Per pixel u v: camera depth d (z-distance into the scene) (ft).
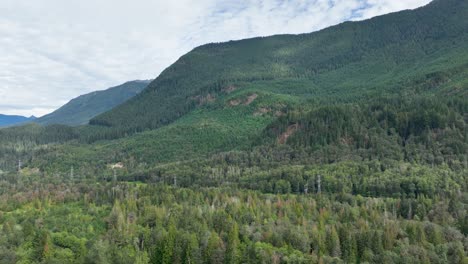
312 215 583.17
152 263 506.89
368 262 453.58
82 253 489.67
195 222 563.89
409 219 567.59
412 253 458.50
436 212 559.38
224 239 524.93
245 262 469.16
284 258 464.65
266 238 515.50
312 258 460.96
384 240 490.08
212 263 480.23
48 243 506.48
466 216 522.06
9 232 547.90
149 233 555.28
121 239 547.08
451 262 446.60
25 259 491.72
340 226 520.01
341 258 480.23
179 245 503.20
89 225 598.34
